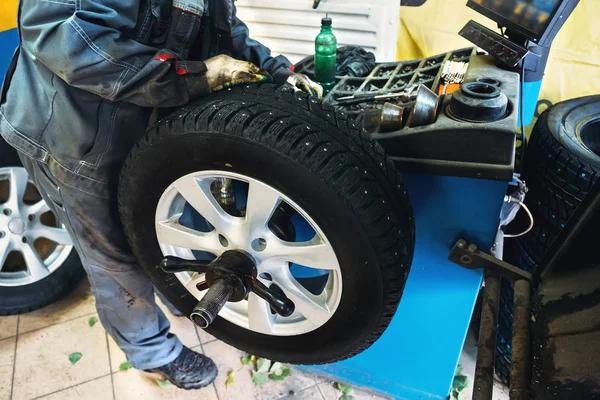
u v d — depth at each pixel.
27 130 1.00
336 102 1.13
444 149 0.86
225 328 1.20
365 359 1.42
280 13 2.09
